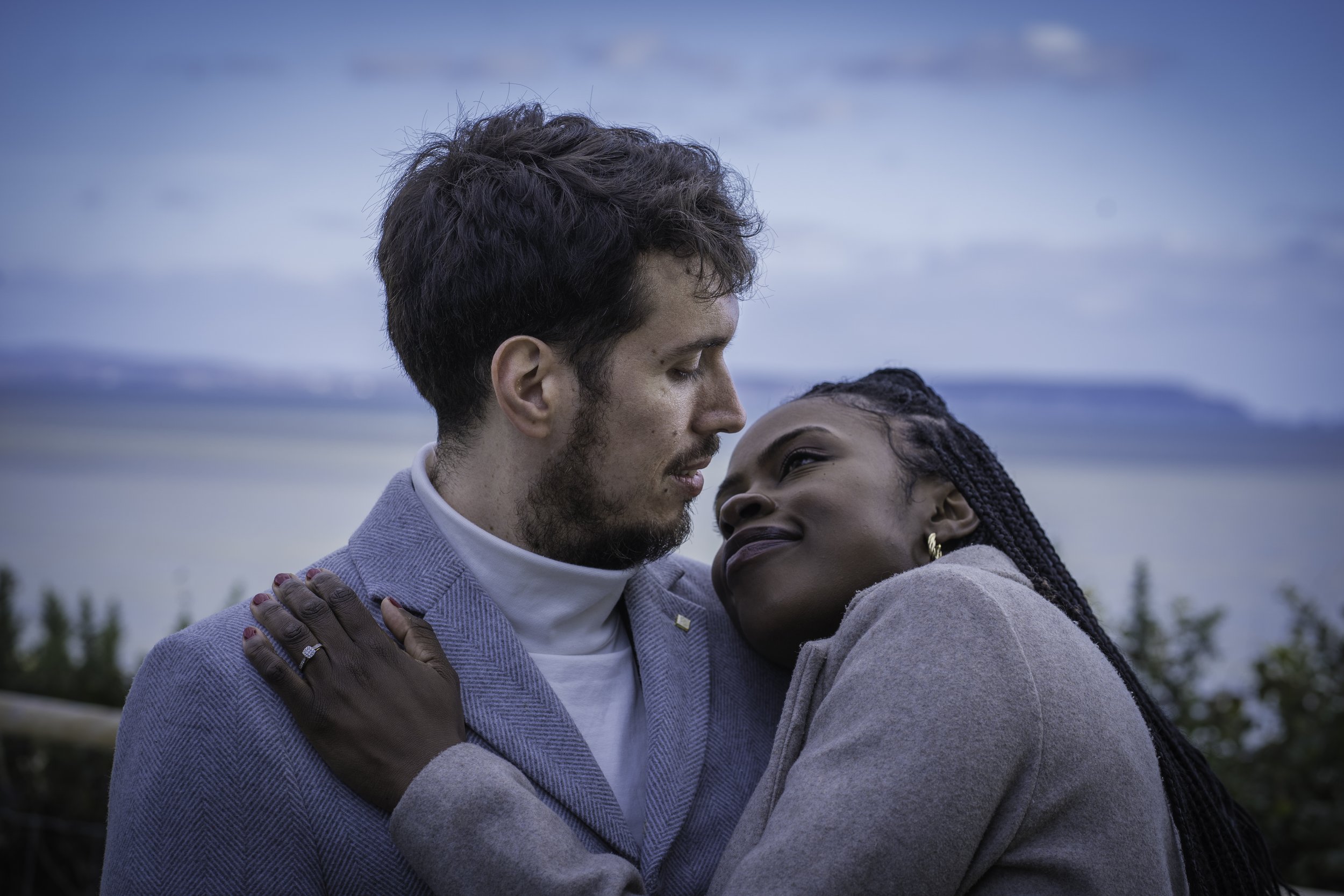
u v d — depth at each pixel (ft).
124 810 4.33
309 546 56.44
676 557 6.39
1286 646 13.83
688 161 4.96
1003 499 5.42
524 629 5.06
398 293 5.06
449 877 4.11
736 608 5.48
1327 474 152.46
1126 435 270.87
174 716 4.33
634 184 4.74
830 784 4.11
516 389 4.76
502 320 4.77
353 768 4.28
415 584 4.93
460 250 4.79
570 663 5.07
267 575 45.21
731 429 5.06
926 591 4.41
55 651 16.01
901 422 5.41
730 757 5.26
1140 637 13.03
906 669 4.22
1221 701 12.81
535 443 4.85
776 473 5.38
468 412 5.02
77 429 179.11
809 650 4.76
